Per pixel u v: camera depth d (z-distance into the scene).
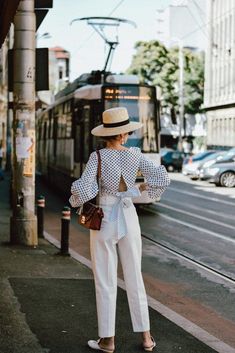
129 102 18.23
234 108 57.19
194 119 68.44
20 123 11.12
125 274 5.36
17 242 11.24
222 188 29.56
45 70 11.21
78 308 6.79
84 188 5.16
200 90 68.00
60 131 23.73
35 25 11.17
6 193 23.77
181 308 7.62
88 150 18.53
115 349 5.44
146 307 5.40
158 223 16.05
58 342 5.57
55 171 25.17
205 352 5.43
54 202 21.66
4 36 9.42
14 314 6.47
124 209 5.28
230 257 11.38
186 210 19.31
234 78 57.09
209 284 9.09
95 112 18.27
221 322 6.99
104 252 5.29
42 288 7.75
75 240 12.95
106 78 18.97
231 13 58.06
